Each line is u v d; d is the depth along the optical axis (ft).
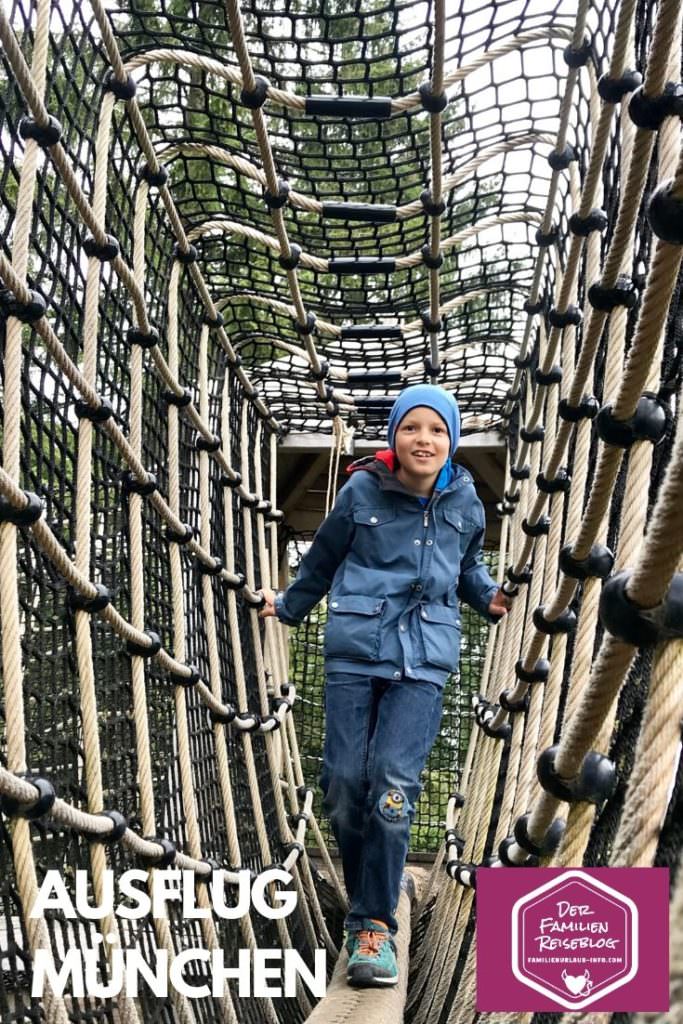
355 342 10.64
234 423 10.81
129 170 6.93
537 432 8.57
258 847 10.01
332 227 8.38
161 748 7.25
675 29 3.19
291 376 11.06
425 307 9.77
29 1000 4.12
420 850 14.39
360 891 6.14
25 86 4.62
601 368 6.23
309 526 14.33
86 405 5.67
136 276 6.75
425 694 6.43
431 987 8.59
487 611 7.43
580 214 5.81
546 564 6.57
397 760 6.15
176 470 7.64
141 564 6.51
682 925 2.05
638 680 3.67
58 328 5.74
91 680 5.23
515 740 7.26
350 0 7.26
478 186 8.30
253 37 6.66
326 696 6.55
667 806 2.48
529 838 3.85
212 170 7.92
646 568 2.37
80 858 5.19
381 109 6.75
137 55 6.49
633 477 3.17
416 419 6.77
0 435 4.78
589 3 5.92
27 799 3.89
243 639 10.56
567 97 6.43
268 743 10.53
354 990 6.18
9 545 4.23
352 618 6.52
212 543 9.53
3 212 5.01
